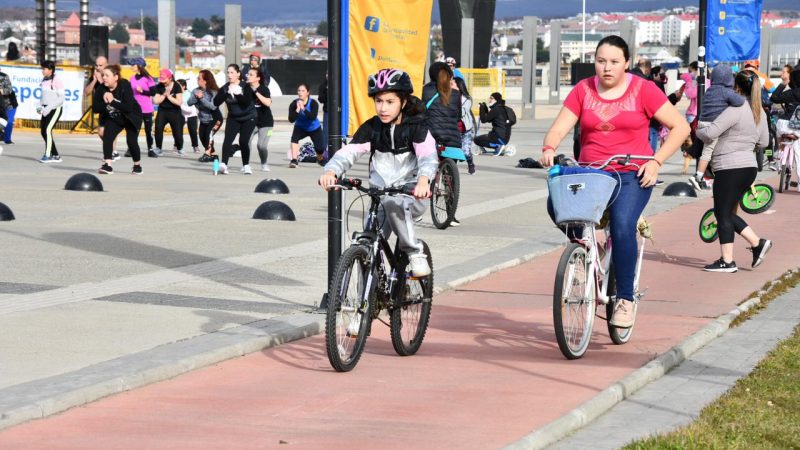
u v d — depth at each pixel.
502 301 14.68
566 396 9.81
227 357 10.95
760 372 10.85
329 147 13.11
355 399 9.63
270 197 26.11
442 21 71.31
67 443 8.23
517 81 163.12
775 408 9.55
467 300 14.73
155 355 10.57
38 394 9.09
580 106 11.48
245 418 8.99
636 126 11.32
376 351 11.66
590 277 11.46
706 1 31.25
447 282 15.43
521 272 16.89
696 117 32.31
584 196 10.98
